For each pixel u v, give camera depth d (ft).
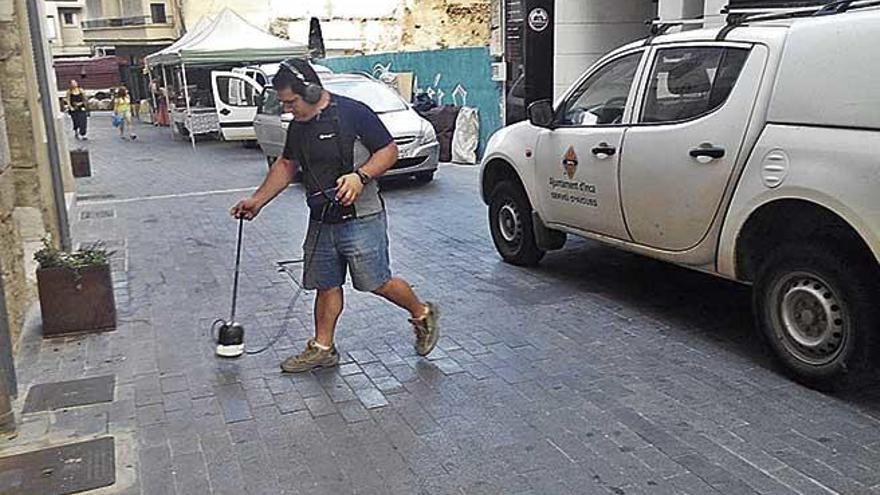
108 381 15.11
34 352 16.74
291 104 14.11
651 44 17.40
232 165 50.31
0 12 23.04
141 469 11.80
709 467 11.39
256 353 16.46
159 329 18.10
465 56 46.65
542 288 20.42
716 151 14.96
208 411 13.73
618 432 12.53
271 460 12.00
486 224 28.73
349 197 13.91
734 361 15.19
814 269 13.35
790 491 10.70
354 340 16.97
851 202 12.43
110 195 38.73
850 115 12.55
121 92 77.71
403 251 24.84
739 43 14.94
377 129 14.48
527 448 12.14
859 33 12.51
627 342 16.38
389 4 82.89
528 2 38.73
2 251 16.79
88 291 17.70
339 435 12.75
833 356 13.32
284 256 24.98
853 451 11.68
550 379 14.67
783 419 12.75
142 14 103.24
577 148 18.92
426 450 12.17
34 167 23.97
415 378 14.90
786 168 13.53
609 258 23.15
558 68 39.32
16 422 13.37
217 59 63.72
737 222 14.73
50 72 32.09
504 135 22.36
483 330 17.37
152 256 25.35
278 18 84.58
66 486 11.35
